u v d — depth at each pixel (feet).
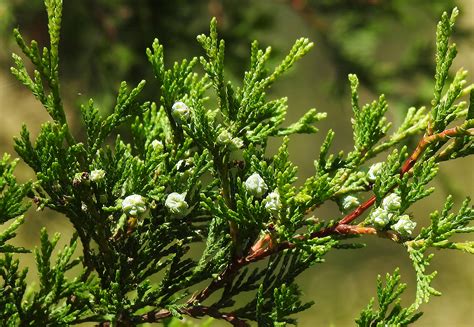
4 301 1.96
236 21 4.41
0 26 3.94
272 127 2.00
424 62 4.68
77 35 4.26
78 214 1.97
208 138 1.97
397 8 4.68
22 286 1.95
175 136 2.03
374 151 2.06
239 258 2.00
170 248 2.00
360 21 4.79
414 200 1.97
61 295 1.94
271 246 1.98
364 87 4.68
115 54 4.20
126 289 1.99
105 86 4.22
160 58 2.00
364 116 2.04
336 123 8.78
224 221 2.02
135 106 1.98
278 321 1.94
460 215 1.96
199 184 1.99
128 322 1.99
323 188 1.94
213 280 2.01
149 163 1.97
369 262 8.68
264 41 4.37
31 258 4.37
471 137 2.00
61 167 1.94
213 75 2.01
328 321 7.88
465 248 1.93
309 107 8.14
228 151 1.98
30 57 1.91
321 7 4.83
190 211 2.00
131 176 1.97
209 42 2.01
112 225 2.02
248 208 1.95
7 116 5.04
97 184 1.96
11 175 1.92
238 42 4.24
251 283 2.02
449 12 4.67
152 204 1.99
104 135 1.97
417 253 1.95
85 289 1.95
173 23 4.30
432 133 2.01
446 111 1.99
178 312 2.00
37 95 1.93
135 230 2.02
